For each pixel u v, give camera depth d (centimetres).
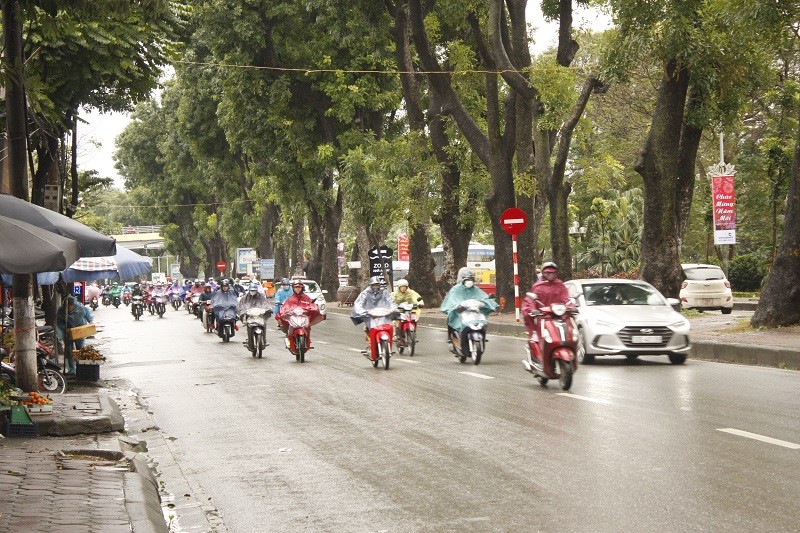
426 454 1384
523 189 4603
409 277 6150
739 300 5669
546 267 2153
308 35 6838
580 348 2653
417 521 1011
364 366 2823
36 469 1289
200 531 1035
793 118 4856
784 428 1471
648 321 2591
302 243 9644
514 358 2909
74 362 2838
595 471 1204
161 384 2589
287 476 1295
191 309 7812
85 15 1848
